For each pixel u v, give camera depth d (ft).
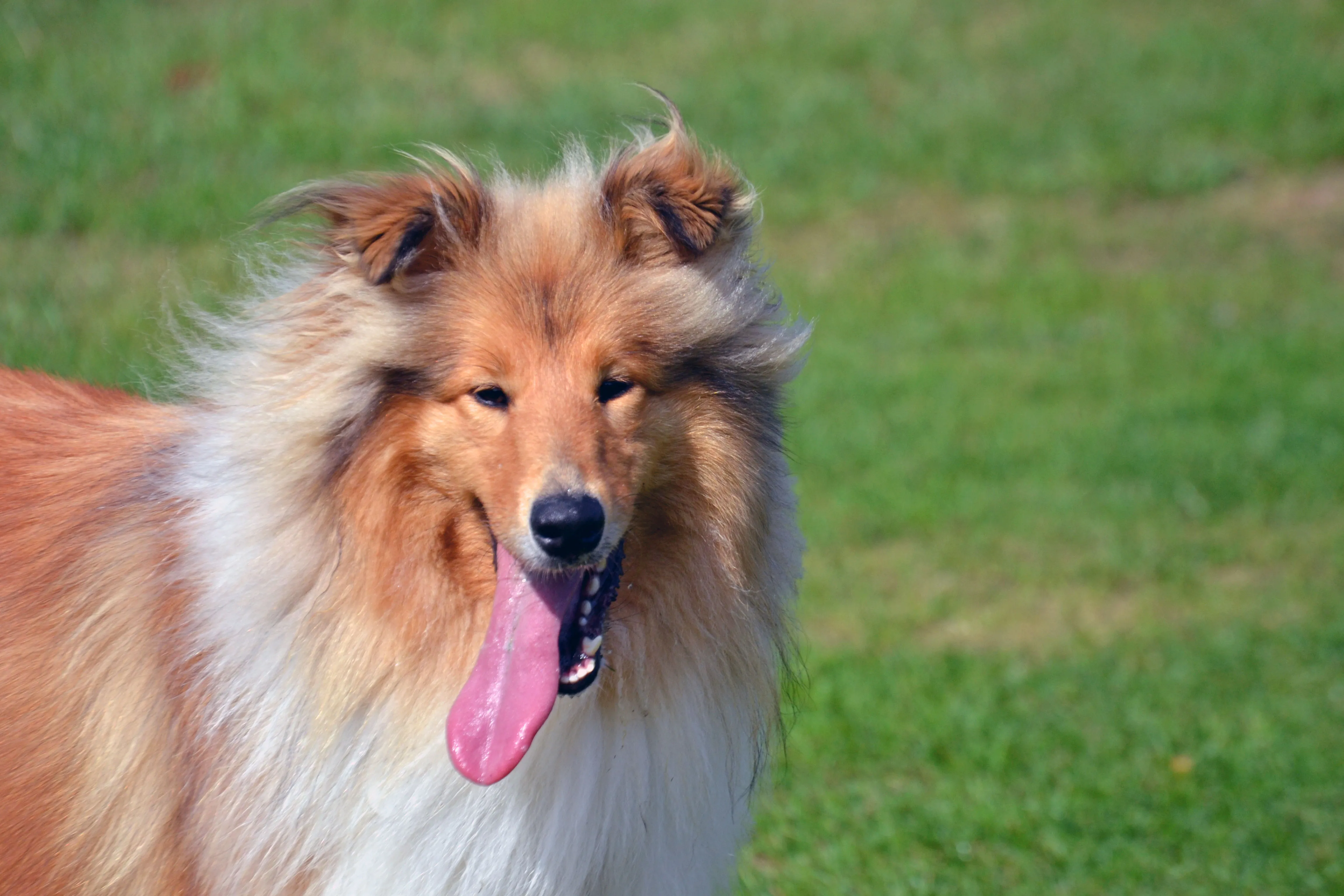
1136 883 22.13
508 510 13.97
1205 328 54.54
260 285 16.16
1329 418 46.01
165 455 16.02
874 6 81.25
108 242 44.01
